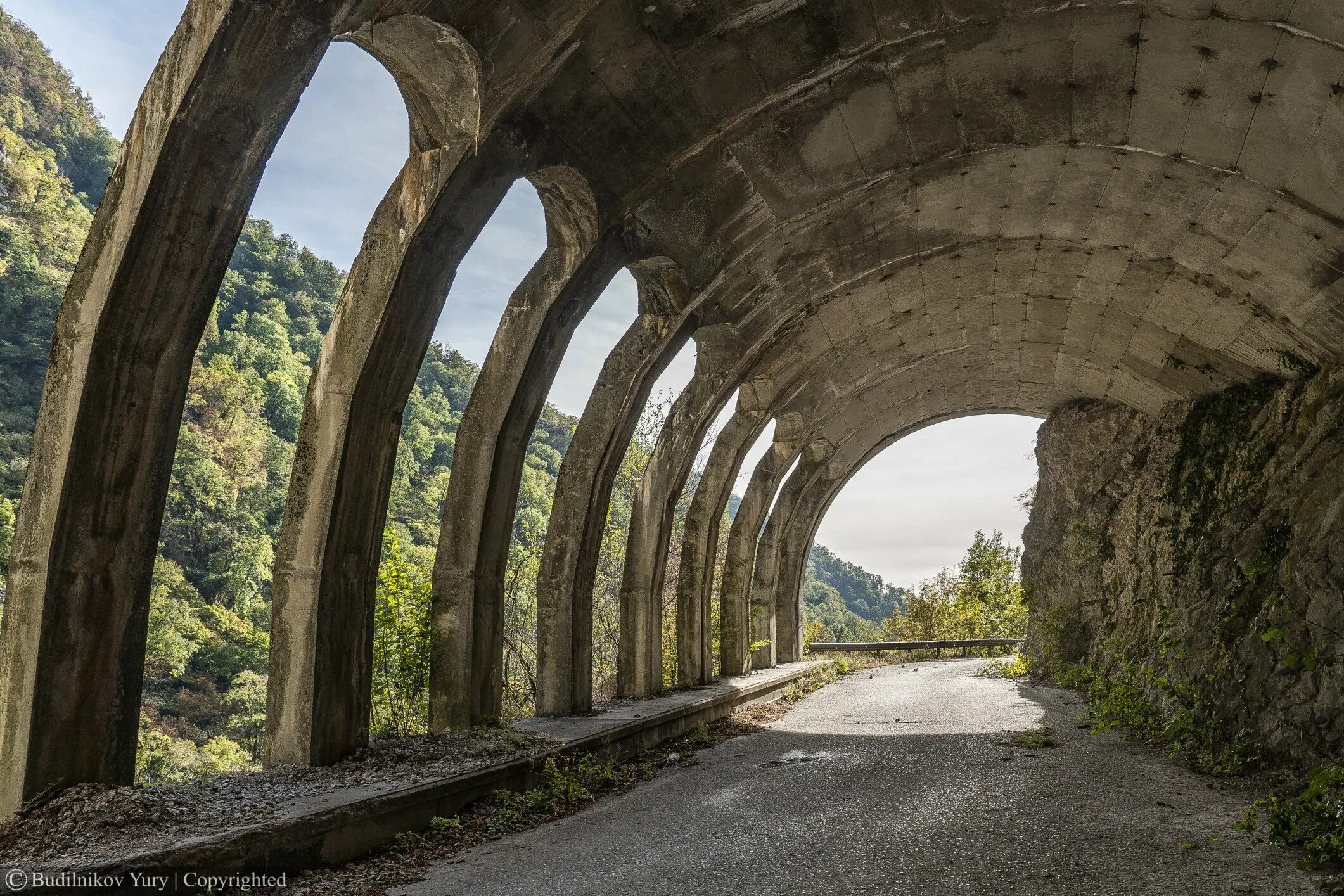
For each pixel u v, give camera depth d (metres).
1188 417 17.92
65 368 5.79
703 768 10.72
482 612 10.39
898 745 12.05
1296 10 7.56
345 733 7.97
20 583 5.66
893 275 14.69
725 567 21.89
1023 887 5.49
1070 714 15.04
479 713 10.18
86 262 5.86
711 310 12.91
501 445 10.44
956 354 19.95
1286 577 10.32
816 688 22.77
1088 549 22.56
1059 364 20.17
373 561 8.36
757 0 8.01
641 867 6.12
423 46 6.99
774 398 17.81
